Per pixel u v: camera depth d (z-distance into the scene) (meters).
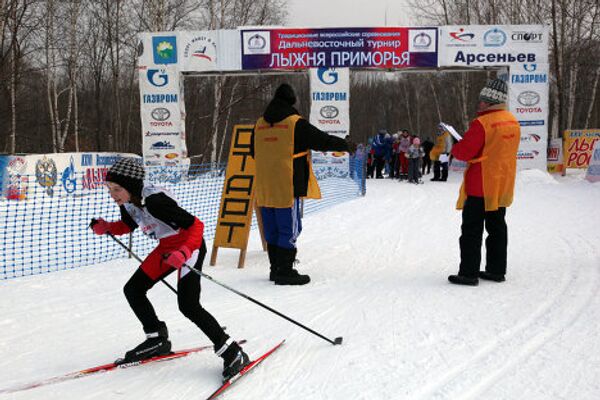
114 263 6.19
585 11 20.16
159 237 3.18
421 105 49.28
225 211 6.02
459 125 30.20
